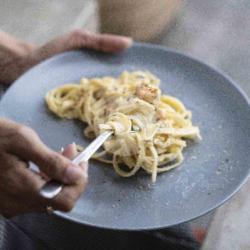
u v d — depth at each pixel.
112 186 0.60
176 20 0.74
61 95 0.71
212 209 0.57
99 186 0.60
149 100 0.66
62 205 0.52
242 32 0.73
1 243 0.61
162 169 0.62
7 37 0.77
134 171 0.61
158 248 0.58
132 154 0.63
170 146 0.64
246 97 0.66
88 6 0.82
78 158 0.54
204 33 0.73
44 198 0.52
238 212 0.58
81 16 0.81
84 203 0.58
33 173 0.53
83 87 0.71
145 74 0.71
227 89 0.68
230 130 0.65
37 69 0.72
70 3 0.83
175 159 0.63
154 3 0.71
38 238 0.61
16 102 0.69
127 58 0.74
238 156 0.62
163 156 0.63
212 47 0.73
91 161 0.62
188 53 0.73
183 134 0.64
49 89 0.71
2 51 0.76
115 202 0.59
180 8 0.74
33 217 0.62
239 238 0.56
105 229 0.56
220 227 0.57
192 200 0.58
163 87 0.71
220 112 0.67
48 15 0.82
